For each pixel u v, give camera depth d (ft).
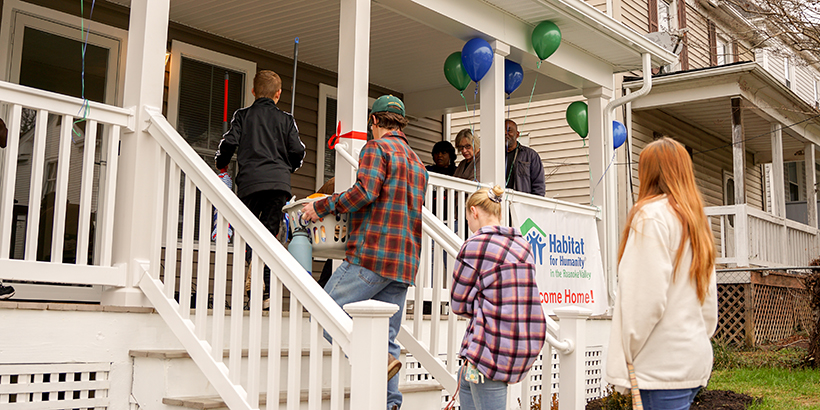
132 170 12.29
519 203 20.79
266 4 20.26
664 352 7.35
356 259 10.82
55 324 10.62
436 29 21.04
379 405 8.53
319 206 10.95
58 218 11.46
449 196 18.90
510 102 28.32
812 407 20.25
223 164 14.39
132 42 12.87
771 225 38.83
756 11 37.63
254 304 10.25
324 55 24.81
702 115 41.16
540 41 20.85
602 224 24.81
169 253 11.73
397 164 11.06
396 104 11.70
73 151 18.99
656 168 7.95
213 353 10.65
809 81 67.67
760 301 35.58
